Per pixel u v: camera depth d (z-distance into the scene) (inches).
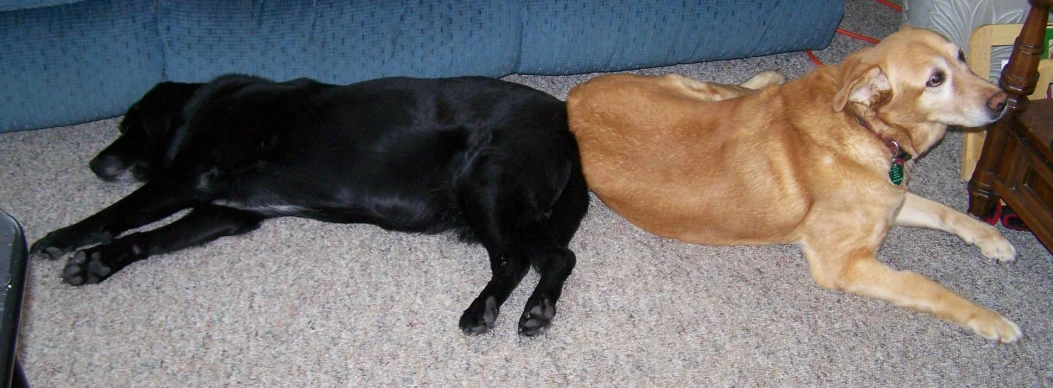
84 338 85.0
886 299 87.4
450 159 92.4
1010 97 87.1
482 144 91.4
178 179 92.4
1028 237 97.4
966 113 82.6
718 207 87.7
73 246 89.6
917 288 85.8
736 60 126.6
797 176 86.3
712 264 94.5
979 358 84.2
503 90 93.4
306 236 97.9
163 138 99.1
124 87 107.7
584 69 120.0
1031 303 89.4
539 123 92.2
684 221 89.8
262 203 95.7
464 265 94.3
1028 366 83.3
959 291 91.0
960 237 95.9
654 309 89.2
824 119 85.6
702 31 117.0
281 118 93.7
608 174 91.3
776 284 92.2
